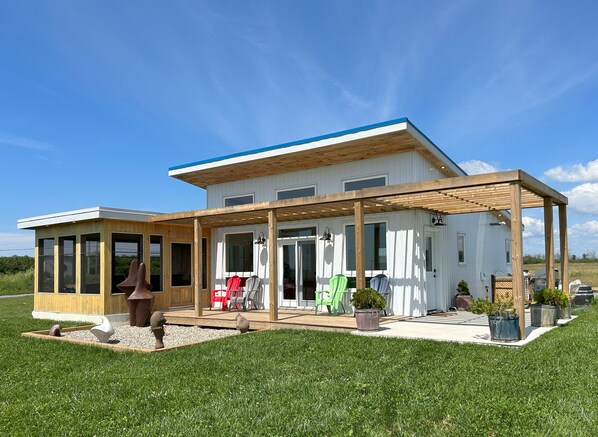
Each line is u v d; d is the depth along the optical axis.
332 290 11.66
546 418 3.86
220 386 5.35
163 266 13.21
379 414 4.20
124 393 5.18
